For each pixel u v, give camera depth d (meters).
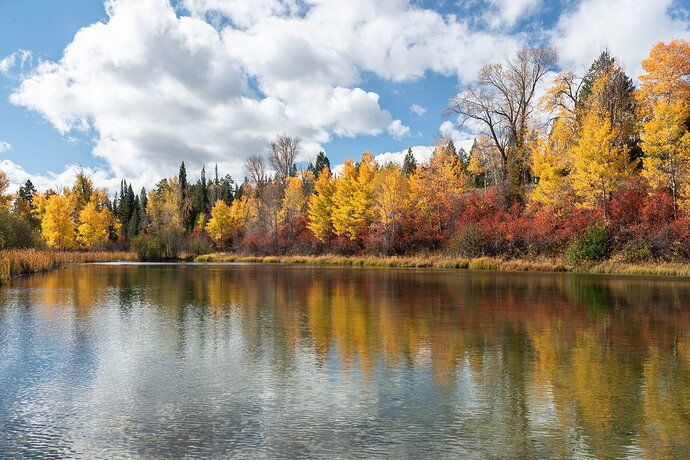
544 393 7.40
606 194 37.56
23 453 5.39
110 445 5.60
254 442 5.64
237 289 23.03
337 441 5.65
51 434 5.92
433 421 6.28
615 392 7.44
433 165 52.53
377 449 5.43
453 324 13.22
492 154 50.66
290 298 19.27
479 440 5.68
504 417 6.41
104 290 22.64
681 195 33.38
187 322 13.60
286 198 70.00
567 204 40.91
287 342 10.98
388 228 52.69
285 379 8.14
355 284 25.47
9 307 16.78
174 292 21.66
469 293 20.73
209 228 82.25
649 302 17.50
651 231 33.38
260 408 6.79
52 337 11.55
